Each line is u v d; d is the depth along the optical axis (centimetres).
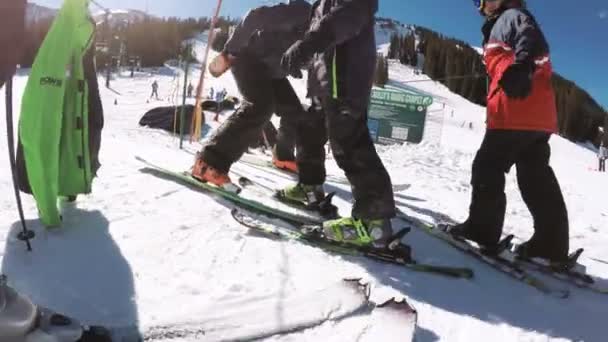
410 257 294
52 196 264
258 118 377
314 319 208
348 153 288
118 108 2348
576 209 621
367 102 289
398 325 206
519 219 484
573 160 2708
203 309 206
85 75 301
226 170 377
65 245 252
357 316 215
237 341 190
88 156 300
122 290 217
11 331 147
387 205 288
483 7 303
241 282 236
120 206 318
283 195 393
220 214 330
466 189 681
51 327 161
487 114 304
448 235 335
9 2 144
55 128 261
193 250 267
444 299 253
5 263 227
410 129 1606
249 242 288
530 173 301
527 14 276
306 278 250
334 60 282
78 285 217
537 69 271
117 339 180
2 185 328
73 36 268
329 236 298
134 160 457
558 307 263
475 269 302
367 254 290
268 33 362
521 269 300
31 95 258
